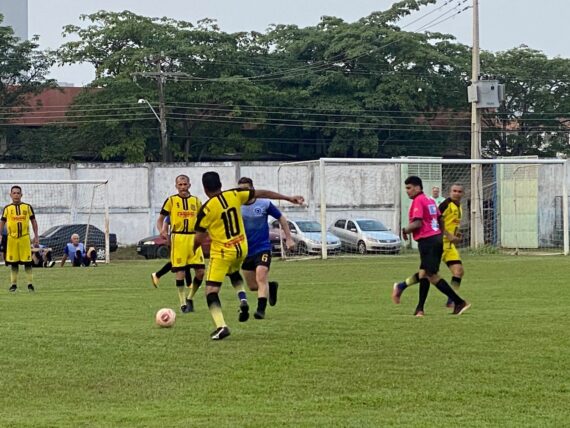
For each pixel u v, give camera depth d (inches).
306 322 490.9
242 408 295.1
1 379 343.6
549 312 536.1
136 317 527.5
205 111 2268.7
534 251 1336.1
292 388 323.0
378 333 444.8
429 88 2303.2
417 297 645.3
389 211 1724.9
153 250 1525.6
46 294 706.2
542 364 360.2
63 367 364.5
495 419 278.2
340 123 2272.4
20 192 754.2
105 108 2193.7
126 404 303.9
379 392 315.6
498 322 486.0
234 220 429.4
